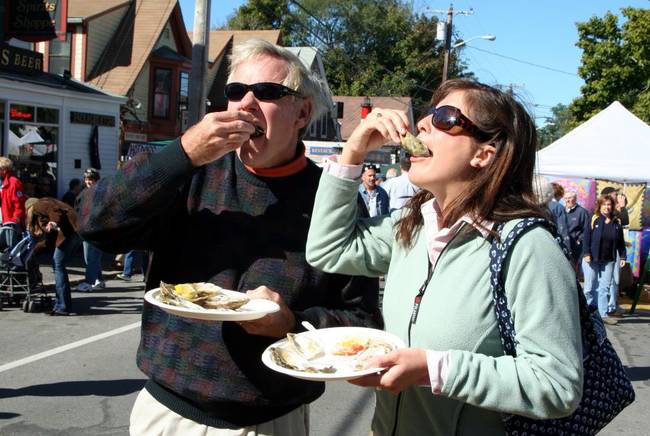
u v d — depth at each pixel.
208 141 1.93
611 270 9.77
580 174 13.87
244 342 2.11
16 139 15.02
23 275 8.55
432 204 1.88
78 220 2.12
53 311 8.41
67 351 6.69
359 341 1.81
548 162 14.10
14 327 7.70
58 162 16.23
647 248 12.35
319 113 2.36
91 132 17.19
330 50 53.25
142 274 12.33
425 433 1.80
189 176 2.01
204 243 2.23
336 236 2.07
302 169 2.31
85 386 5.56
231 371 2.10
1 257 8.48
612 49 30.86
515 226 1.64
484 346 1.66
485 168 1.74
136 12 25.00
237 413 2.12
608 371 1.75
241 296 1.93
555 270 1.60
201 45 11.91
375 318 2.31
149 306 2.27
